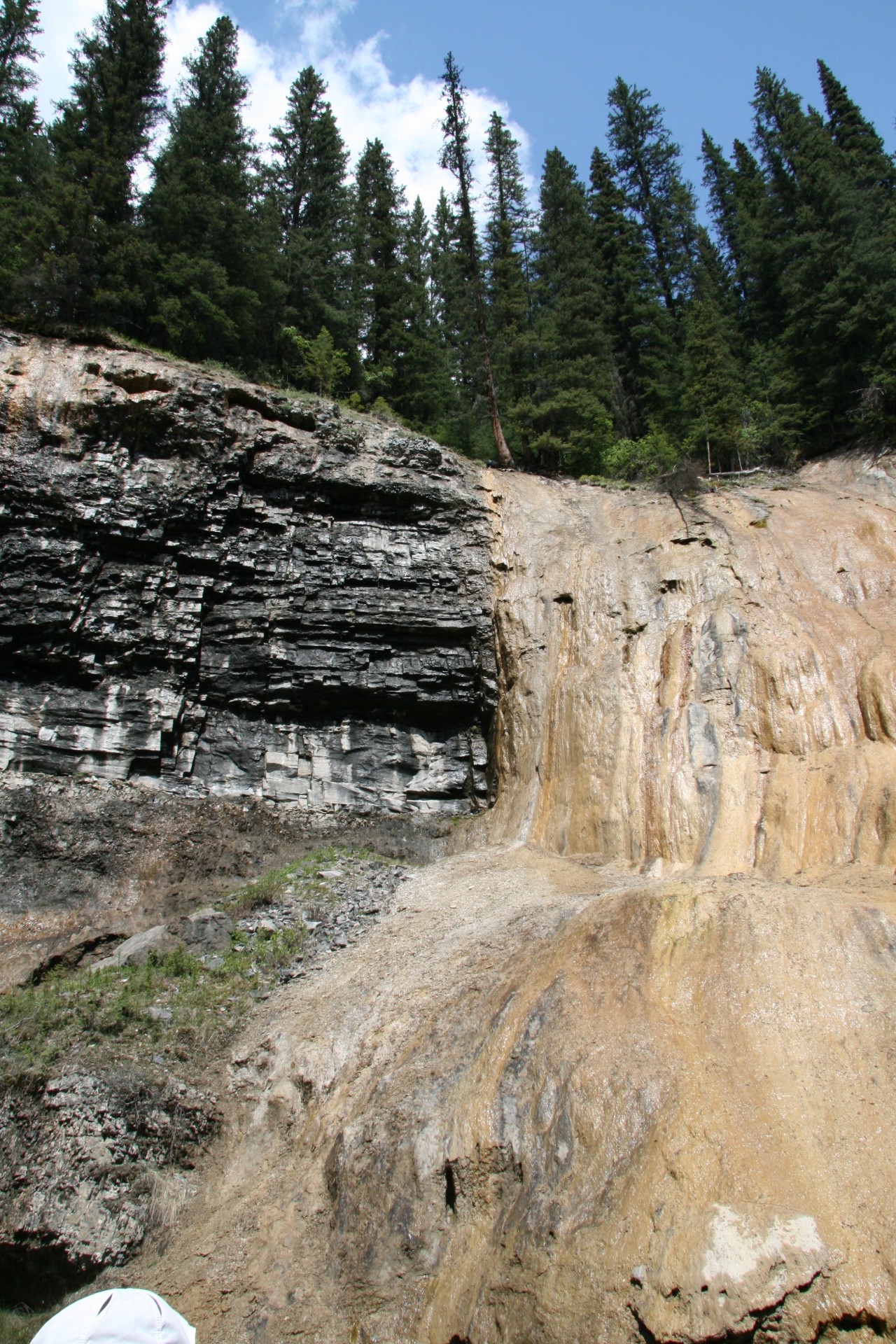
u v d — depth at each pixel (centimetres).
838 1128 733
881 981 884
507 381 3131
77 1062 1037
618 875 1475
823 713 1544
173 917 1473
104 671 1759
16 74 3153
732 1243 639
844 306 2878
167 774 1747
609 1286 654
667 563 2005
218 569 1912
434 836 1838
